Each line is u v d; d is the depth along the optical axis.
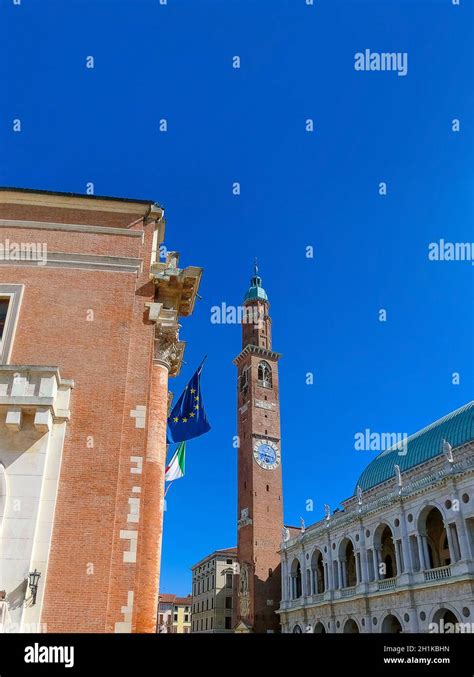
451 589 48.78
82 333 19.72
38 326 19.64
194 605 133.12
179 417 23.64
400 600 55.59
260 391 103.31
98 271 21.05
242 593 89.75
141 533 17.23
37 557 15.35
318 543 75.62
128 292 20.84
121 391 18.86
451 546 49.97
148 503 19.20
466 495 49.31
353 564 72.25
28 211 22.38
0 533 15.09
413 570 54.56
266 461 97.44
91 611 15.18
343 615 66.06
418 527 55.06
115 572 16.30
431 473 56.44
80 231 21.95
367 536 64.31
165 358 21.73
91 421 18.05
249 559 89.50
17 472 15.94
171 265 22.56
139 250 21.88
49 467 16.67
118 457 17.61
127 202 23.02
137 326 20.62
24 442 16.36
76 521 16.31
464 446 59.50
